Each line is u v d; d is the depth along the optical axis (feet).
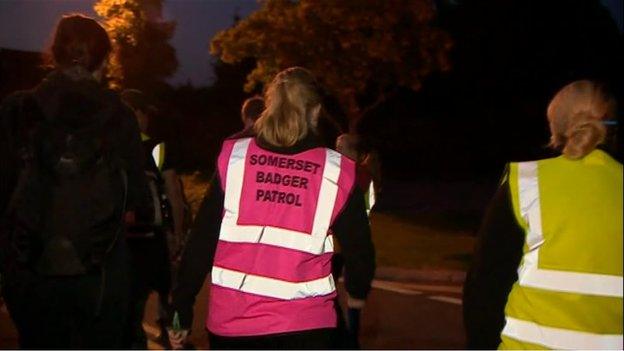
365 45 62.28
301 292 12.10
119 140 12.60
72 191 12.21
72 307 12.65
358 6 60.59
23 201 12.25
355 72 63.21
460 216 63.67
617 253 10.47
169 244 21.16
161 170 20.74
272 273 12.09
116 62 54.75
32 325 12.83
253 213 12.21
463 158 101.60
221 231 12.36
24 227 12.25
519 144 102.63
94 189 12.28
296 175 12.26
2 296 12.94
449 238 51.24
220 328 12.29
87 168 12.26
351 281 12.59
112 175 12.47
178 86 100.53
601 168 10.74
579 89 10.92
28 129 12.35
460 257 43.88
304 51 62.90
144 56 58.34
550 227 10.59
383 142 100.07
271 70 64.80
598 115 10.80
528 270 10.73
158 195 19.65
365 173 19.90
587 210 10.50
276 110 12.40
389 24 61.36
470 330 11.13
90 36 12.92
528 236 10.75
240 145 12.56
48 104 12.42
